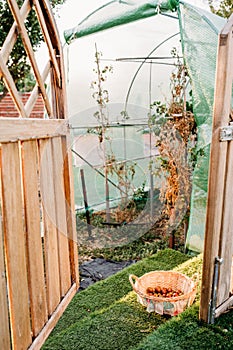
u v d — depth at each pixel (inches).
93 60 144.0
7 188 53.4
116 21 117.3
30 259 62.0
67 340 78.3
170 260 126.7
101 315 89.7
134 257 135.3
